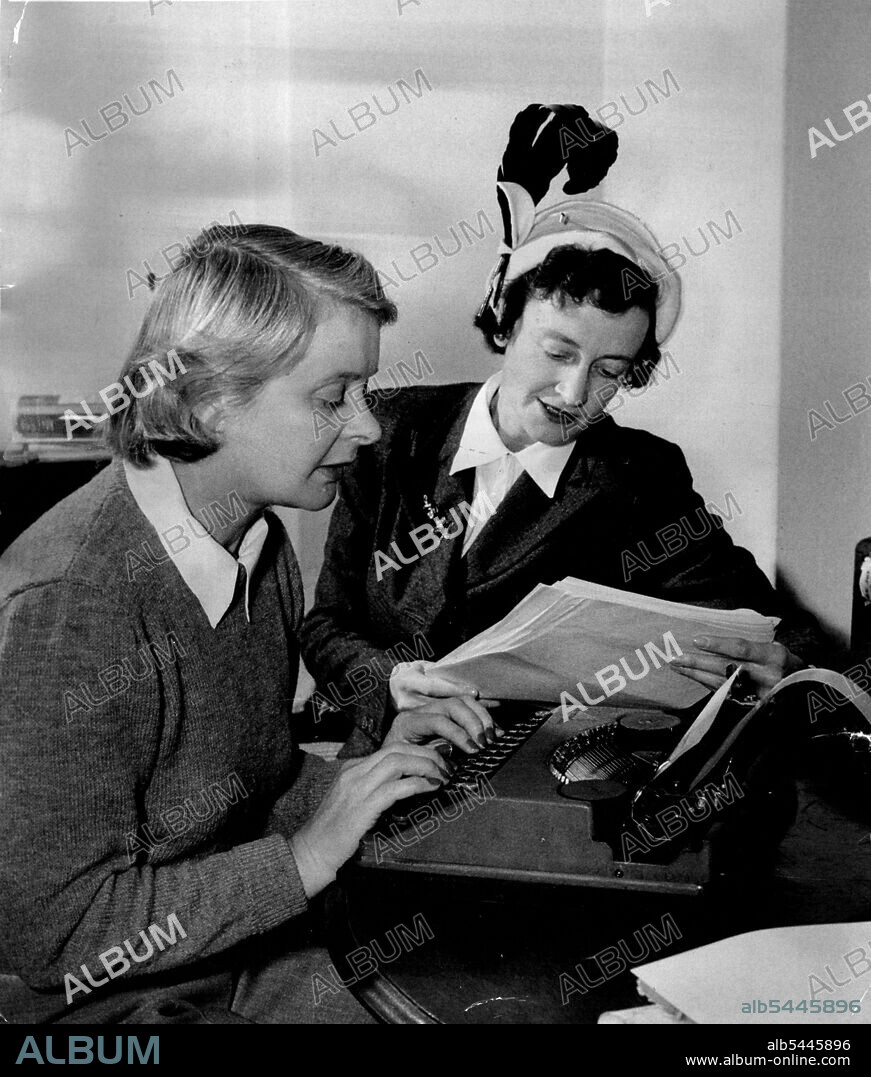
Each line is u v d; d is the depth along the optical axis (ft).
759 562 5.43
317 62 5.19
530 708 3.96
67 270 5.15
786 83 5.13
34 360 5.14
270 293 3.01
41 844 2.69
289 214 5.29
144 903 2.75
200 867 2.86
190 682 3.12
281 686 3.55
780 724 3.67
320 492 3.38
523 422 5.37
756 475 5.38
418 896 2.63
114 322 5.16
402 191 5.26
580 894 2.61
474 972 2.28
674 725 3.42
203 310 3.01
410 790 2.84
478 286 5.32
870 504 5.25
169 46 5.14
